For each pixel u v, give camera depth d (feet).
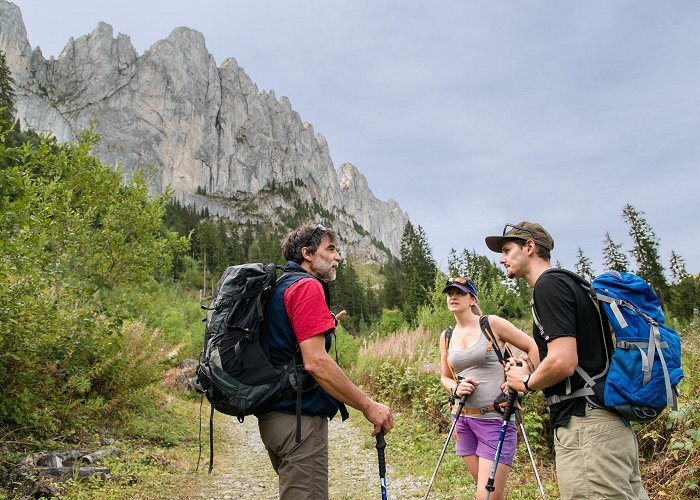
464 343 12.26
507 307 65.05
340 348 61.87
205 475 19.92
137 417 27.68
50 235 26.45
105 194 32.01
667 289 151.33
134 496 15.66
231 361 7.22
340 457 24.53
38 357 19.29
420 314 57.11
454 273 56.39
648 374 7.01
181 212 456.45
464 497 16.05
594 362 7.48
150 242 33.17
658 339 7.19
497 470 10.87
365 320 272.51
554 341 7.37
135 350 28.76
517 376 8.81
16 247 16.96
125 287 32.40
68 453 17.87
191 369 50.78
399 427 28.68
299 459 7.15
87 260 28.78
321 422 7.49
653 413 7.05
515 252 9.00
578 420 7.41
